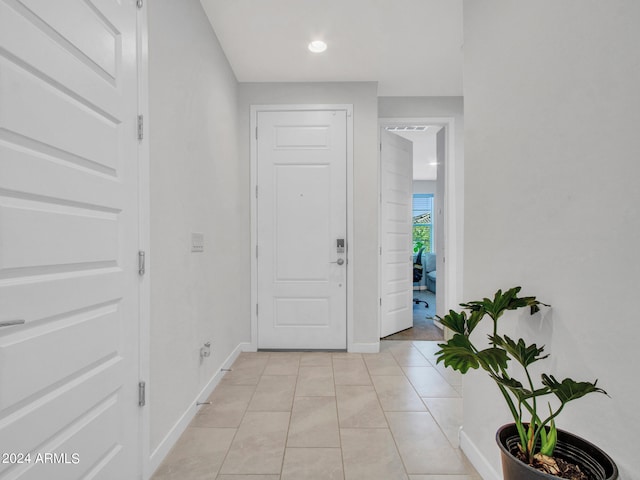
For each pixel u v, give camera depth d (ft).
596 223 2.98
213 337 7.75
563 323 3.35
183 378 6.03
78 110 3.44
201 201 7.00
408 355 10.16
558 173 3.43
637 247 2.63
